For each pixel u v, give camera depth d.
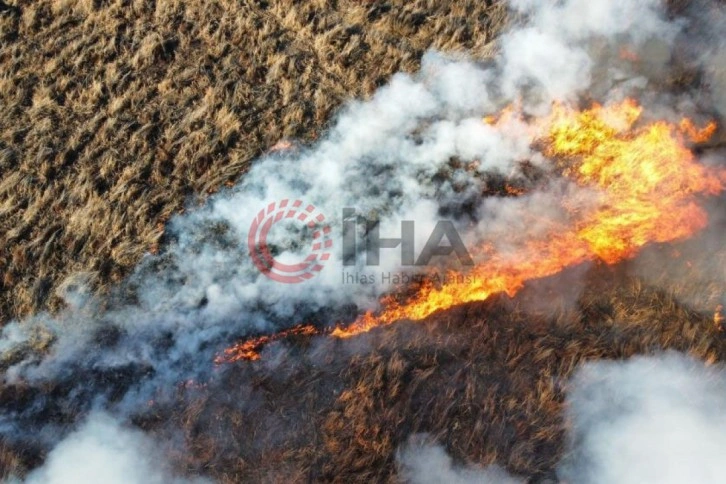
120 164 11.17
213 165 11.25
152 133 11.52
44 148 11.19
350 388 9.23
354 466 8.67
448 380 9.30
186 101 11.86
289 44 12.57
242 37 12.60
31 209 10.69
